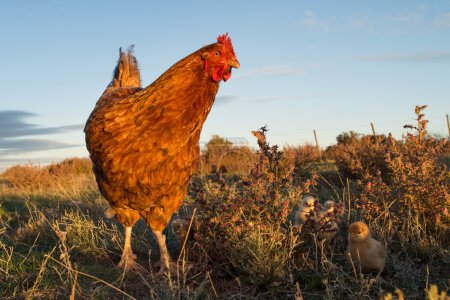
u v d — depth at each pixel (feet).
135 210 2.82
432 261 2.75
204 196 3.03
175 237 3.57
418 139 3.78
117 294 2.47
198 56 2.57
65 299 2.34
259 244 2.60
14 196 7.11
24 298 2.35
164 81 2.50
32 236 3.80
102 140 2.53
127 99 2.57
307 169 6.69
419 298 2.29
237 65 2.57
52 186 8.18
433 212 3.15
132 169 2.51
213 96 2.66
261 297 2.42
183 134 2.54
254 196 2.91
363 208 3.38
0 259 2.80
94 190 6.47
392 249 3.00
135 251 3.33
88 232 3.55
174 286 2.31
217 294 2.44
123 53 4.20
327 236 3.04
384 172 5.09
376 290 2.39
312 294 2.37
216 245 2.76
